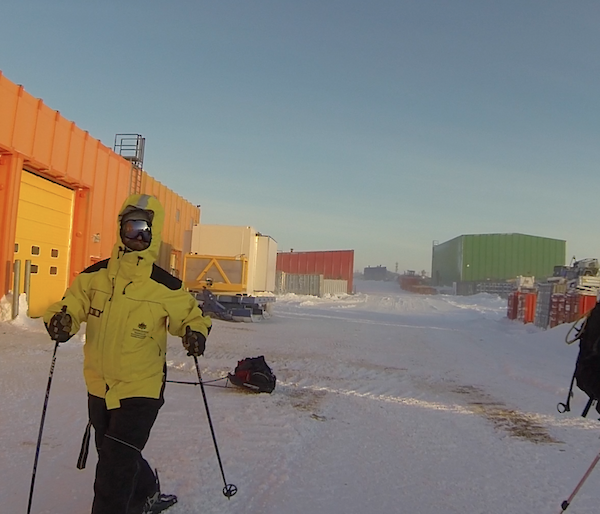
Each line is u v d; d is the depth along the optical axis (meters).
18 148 12.23
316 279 50.72
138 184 19.84
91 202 15.85
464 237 69.00
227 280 18.97
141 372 3.25
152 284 3.30
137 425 3.21
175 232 25.42
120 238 3.29
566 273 30.88
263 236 20.44
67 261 15.37
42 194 13.97
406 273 96.56
